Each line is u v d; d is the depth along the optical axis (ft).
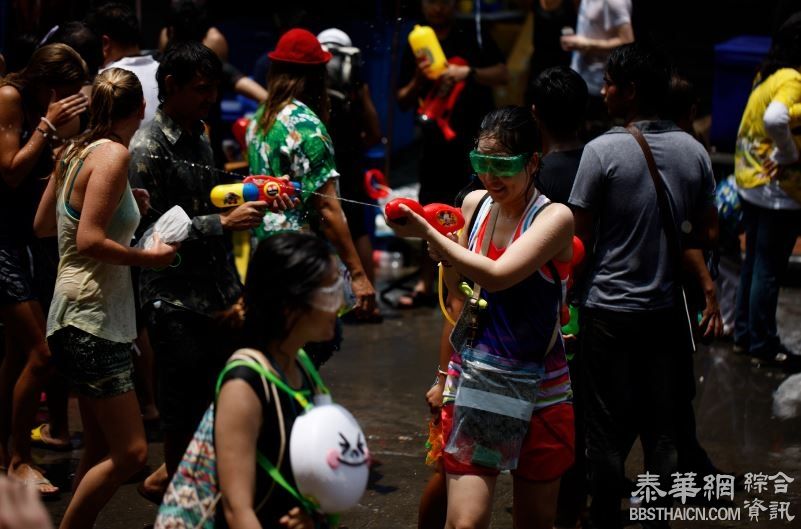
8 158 28.14
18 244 29.19
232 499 16.25
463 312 21.91
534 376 21.43
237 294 26.66
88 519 24.34
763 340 40.88
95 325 23.81
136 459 24.29
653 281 25.50
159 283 26.03
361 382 38.75
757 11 67.15
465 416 21.33
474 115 45.93
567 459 22.08
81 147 23.84
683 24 68.64
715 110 56.24
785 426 35.47
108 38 34.73
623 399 25.94
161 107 26.81
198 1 39.27
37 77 28.22
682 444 29.09
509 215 21.81
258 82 47.06
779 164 38.99
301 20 44.93
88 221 22.86
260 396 16.58
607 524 26.35
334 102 41.91
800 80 38.27
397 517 28.60
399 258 56.18
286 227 28.58
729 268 44.34
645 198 25.36
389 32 54.13
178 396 26.25
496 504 29.55
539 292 21.35
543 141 27.30
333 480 16.56
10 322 28.96
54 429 32.42
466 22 55.42
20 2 40.91
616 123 46.73
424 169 46.96
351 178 43.65
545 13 51.62
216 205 25.70
